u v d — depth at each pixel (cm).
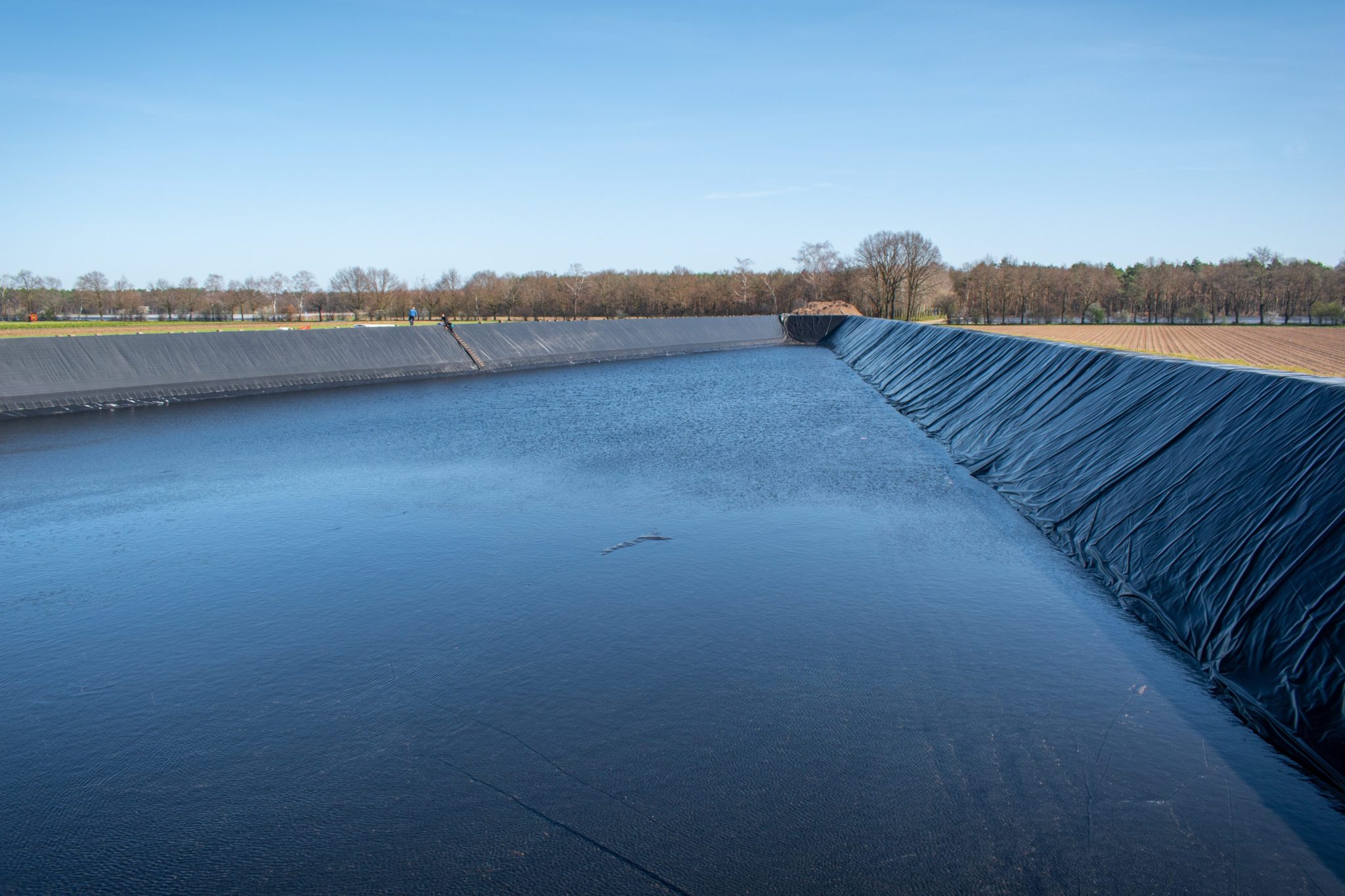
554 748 592
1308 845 476
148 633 798
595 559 977
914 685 668
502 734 613
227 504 1238
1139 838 485
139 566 977
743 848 483
